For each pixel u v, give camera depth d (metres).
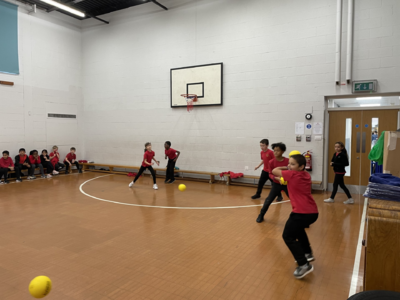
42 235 4.21
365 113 6.98
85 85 11.38
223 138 8.66
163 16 9.51
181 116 9.35
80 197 6.68
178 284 2.83
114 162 10.88
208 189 7.71
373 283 2.10
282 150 4.43
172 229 4.48
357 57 6.83
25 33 9.61
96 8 10.09
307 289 2.74
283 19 7.64
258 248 3.74
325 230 4.45
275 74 7.80
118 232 4.34
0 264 3.28
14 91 9.36
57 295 2.63
